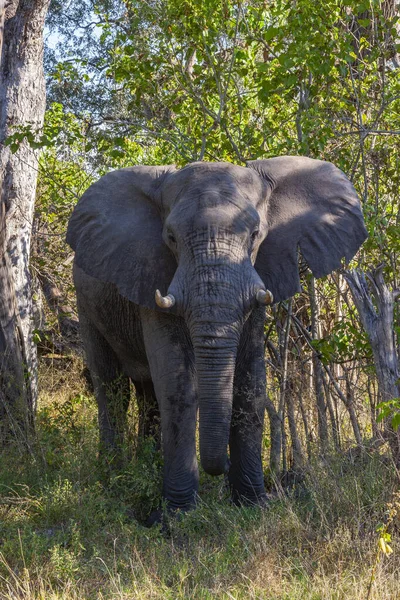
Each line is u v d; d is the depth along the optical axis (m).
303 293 13.50
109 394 12.20
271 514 9.23
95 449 11.41
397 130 12.33
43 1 16.00
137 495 10.27
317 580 7.57
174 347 10.02
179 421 9.99
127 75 13.59
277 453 11.38
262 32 12.98
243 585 7.58
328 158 12.75
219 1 12.54
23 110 16.00
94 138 13.95
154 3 13.19
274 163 10.30
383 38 12.49
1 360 13.74
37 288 20.17
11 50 15.91
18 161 15.70
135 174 10.49
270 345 12.30
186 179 9.64
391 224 11.77
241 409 10.37
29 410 13.20
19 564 8.26
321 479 9.59
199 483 11.06
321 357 11.70
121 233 10.12
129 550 8.65
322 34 12.08
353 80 12.24
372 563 7.77
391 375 10.45
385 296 10.55
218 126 13.59
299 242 9.88
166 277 9.88
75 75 15.20
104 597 7.53
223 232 9.06
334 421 11.70
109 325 11.95
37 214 18.98
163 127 13.89
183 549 8.80
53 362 19.55
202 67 13.06
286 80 12.18
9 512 9.73
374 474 9.45
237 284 8.95
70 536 8.97
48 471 11.02
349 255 10.03
